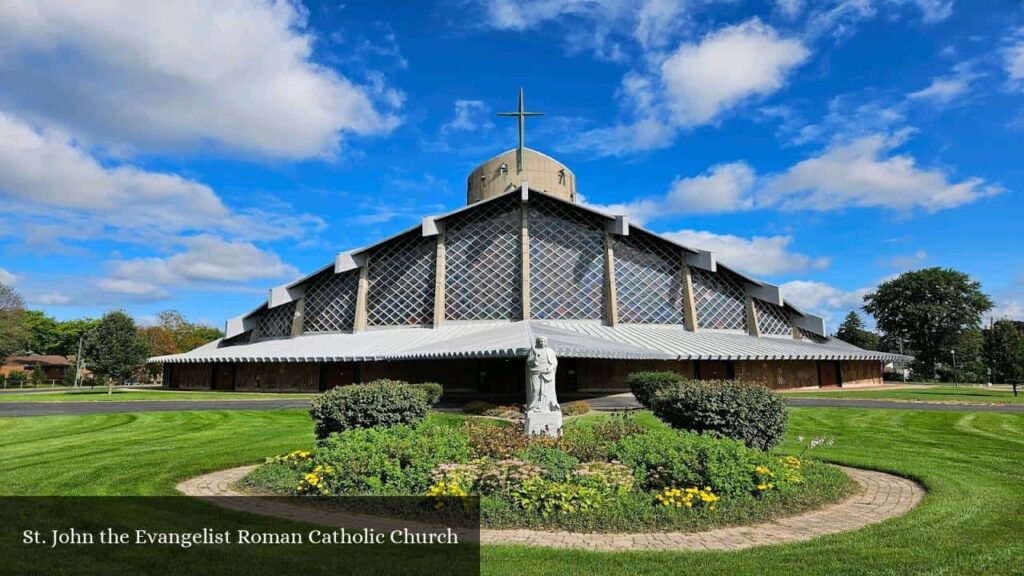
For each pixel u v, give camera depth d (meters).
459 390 35.97
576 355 26.45
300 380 39.22
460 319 39.88
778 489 8.95
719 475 8.57
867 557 6.25
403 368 37.59
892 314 80.38
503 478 8.55
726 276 43.12
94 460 12.31
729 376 38.03
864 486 10.31
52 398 33.50
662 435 10.77
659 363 36.94
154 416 22.67
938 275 76.69
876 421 21.00
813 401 29.91
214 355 41.56
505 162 47.53
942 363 76.12
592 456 10.36
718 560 6.21
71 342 103.19
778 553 6.47
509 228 40.59
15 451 13.87
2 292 74.56
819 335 46.16
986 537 6.96
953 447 14.75
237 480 10.62
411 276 41.62
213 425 20.12
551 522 7.68
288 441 15.54
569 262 40.09
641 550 6.65
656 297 40.66
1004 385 58.22
